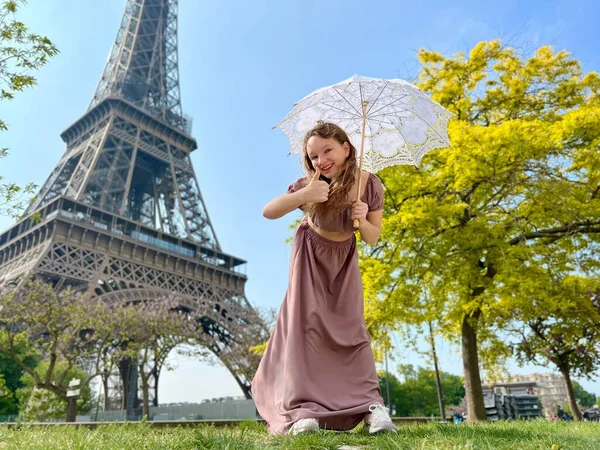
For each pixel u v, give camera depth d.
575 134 12.06
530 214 12.82
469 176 12.37
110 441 3.11
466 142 12.09
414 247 12.60
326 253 3.89
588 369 22.50
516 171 12.69
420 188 13.28
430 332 16.03
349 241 3.95
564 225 13.72
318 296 3.83
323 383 3.61
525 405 20.12
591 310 14.43
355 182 3.77
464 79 15.47
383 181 13.38
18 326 25.47
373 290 12.38
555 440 3.15
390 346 13.95
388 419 3.46
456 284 13.10
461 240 12.30
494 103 15.21
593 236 13.80
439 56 15.55
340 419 3.52
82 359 30.73
